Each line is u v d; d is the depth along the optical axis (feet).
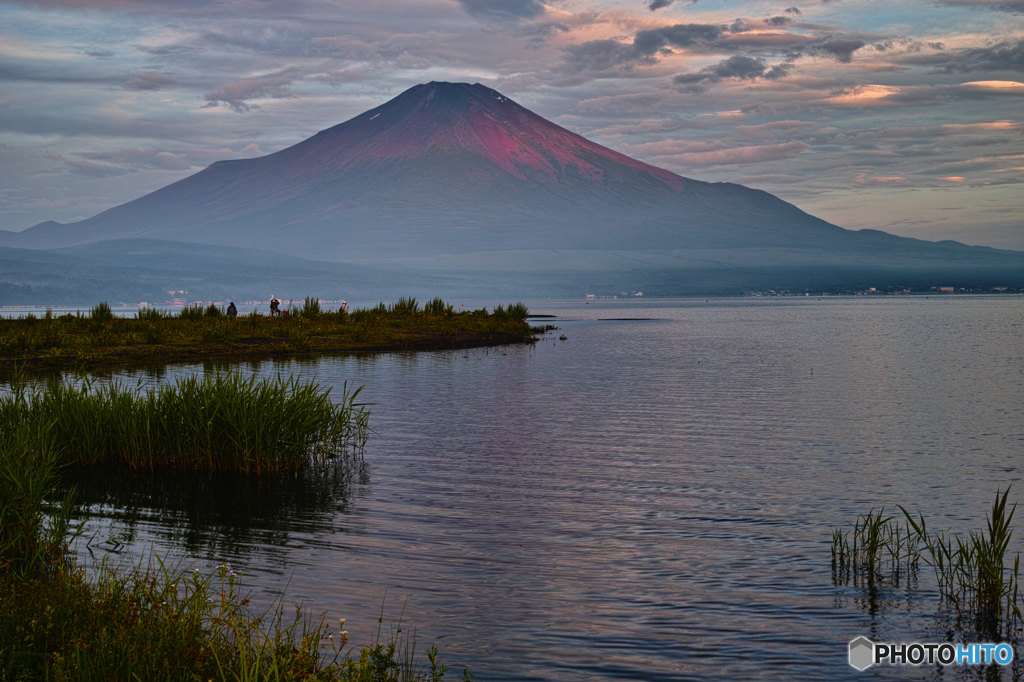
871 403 70.28
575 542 29.91
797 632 22.57
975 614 24.03
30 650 16.92
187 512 33.04
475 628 22.11
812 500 36.73
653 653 21.02
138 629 17.39
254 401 40.70
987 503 36.52
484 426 56.03
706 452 47.65
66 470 39.88
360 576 25.82
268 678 16.35
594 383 82.79
